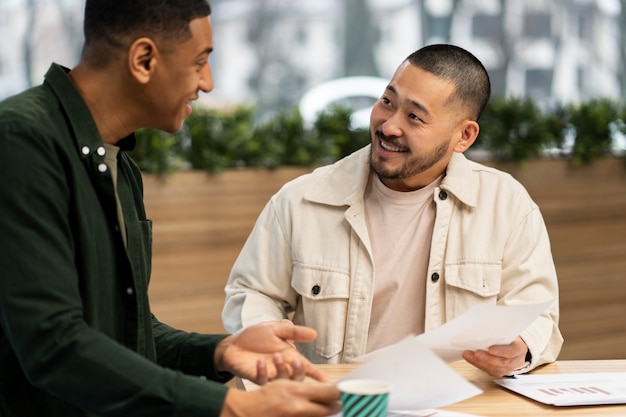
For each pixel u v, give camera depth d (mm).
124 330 1471
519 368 1856
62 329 1252
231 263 3621
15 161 1280
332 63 5598
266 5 5457
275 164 3672
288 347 1538
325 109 3967
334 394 1282
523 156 4016
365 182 2131
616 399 1666
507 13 5840
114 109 1427
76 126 1388
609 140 4238
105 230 1420
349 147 3889
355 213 2107
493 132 4020
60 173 1332
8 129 1295
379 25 5648
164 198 3465
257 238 2205
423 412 1568
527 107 4121
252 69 5480
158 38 1358
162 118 1439
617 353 4285
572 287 4160
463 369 1904
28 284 1252
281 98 5547
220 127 3695
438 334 1573
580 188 4160
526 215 2137
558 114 4281
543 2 5875
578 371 1911
